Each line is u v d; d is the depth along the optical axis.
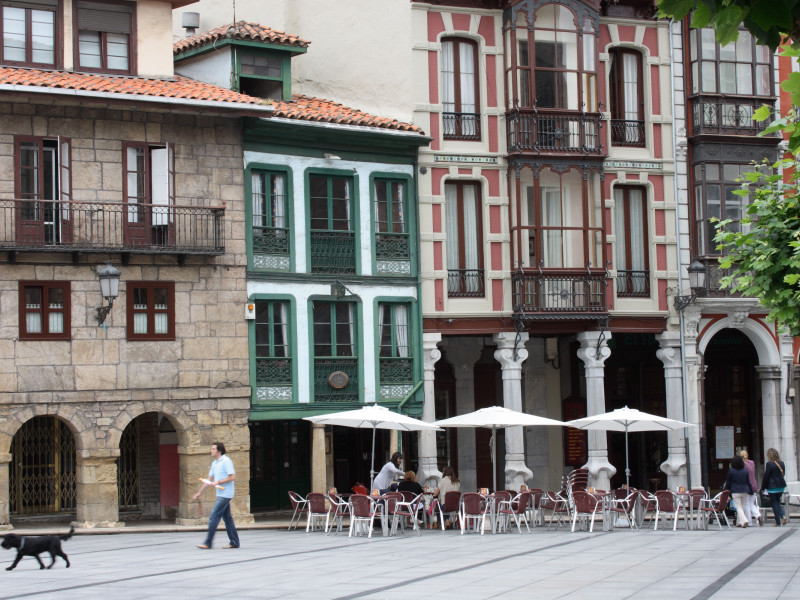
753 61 35.59
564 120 33.19
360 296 31.58
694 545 22.28
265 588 15.48
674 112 35.00
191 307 28.91
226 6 36.44
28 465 28.91
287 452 33.00
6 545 18.19
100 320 27.55
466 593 14.76
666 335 34.69
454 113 33.12
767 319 23.38
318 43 34.06
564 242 33.47
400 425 27.80
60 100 27.06
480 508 26.02
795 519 32.31
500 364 36.34
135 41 29.80
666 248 34.78
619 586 15.50
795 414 36.50
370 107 33.19
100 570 18.08
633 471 37.72
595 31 33.75
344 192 31.83
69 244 27.05
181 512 28.81
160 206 28.03
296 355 30.53
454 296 32.81
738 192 23.12
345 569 17.92
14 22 28.36
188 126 29.17
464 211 33.28
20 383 26.75
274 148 30.50
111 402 27.73
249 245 29.86
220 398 29.17
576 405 36.97
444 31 33.06
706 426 37.97
